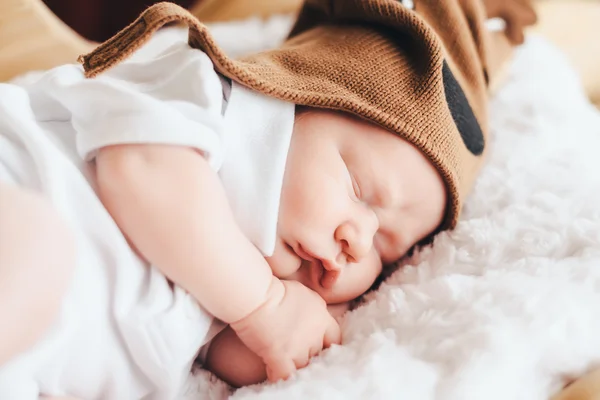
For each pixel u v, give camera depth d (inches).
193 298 23.4
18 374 18.6
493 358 22.3
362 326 26.9
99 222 22.0
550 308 23.8
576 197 31.5
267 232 25.0
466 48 36.2
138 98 22.7
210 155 23.6
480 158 34.1
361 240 27.2
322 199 26.4
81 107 23.5
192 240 22.0
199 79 25.0
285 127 26.5
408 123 28.4
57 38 39.3
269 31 45.9
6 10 38.2
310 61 29.1
